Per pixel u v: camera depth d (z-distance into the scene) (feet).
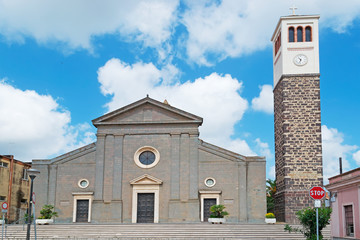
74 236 122.11
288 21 157.58
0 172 164.76
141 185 148.36
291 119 150.41
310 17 156.56
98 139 152.87
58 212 149.69
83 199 149.89
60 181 152.15
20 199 178.70
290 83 153.07
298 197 144.46
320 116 150.10
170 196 146.92
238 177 147.74
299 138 148.87
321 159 147.02
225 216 144.97
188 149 150.10
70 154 153.48
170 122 151.84
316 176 145.89
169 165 149.48
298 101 151.53
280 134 155.22
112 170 150.30
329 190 90.84
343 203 83.56
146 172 149.59
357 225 76.84
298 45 155.43
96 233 122.62
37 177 152.46
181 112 151.84
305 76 152.97
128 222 145.79
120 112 153.28
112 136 152.97
